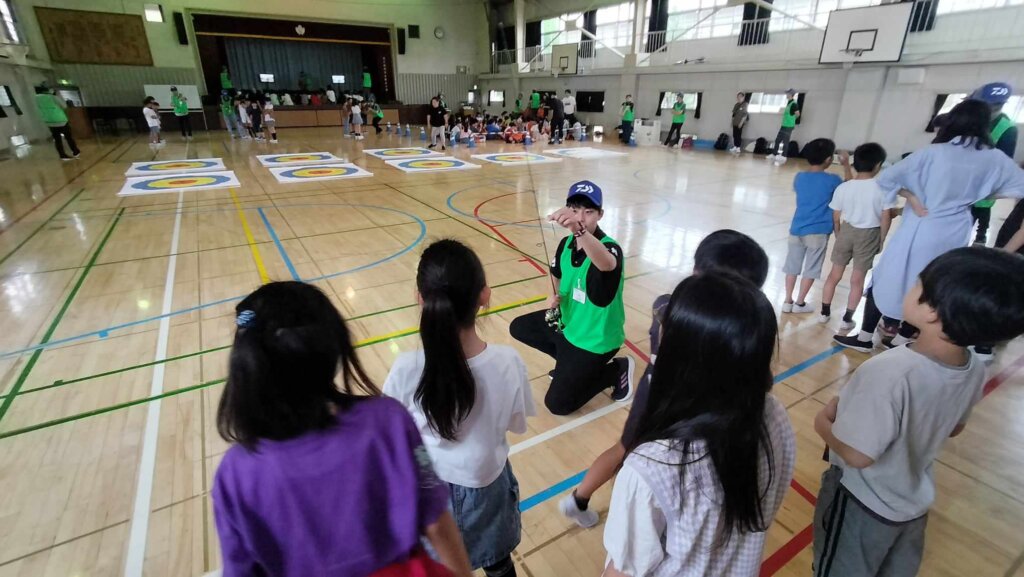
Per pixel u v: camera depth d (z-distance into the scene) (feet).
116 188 22.27
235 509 2.04
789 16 32.07
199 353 8.73
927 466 3.46
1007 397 7.62
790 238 10.25
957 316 2.82
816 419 3.93
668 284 12.23
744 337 2.23
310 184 23.98
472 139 40.40
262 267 12.85
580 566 4.90
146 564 4.86
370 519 2.10
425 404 3.39
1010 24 25.16
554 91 55.98
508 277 12.42
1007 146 9.75
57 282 11.76
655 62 44.88
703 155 36.63
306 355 1.98
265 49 60.44
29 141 37.32
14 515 5.37
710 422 2.29
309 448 2.02
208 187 22.70
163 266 12.84
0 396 7.45
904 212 7.48
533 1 56.95
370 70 65.51
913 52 29.09
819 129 34.14
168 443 6.52
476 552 3.98
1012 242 7.35
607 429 6.97
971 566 4.88
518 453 6.46
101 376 8.01
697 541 2.43
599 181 25.45
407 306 10.66
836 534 3.83
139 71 48.34
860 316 10.44
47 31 43.24
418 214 18.52
